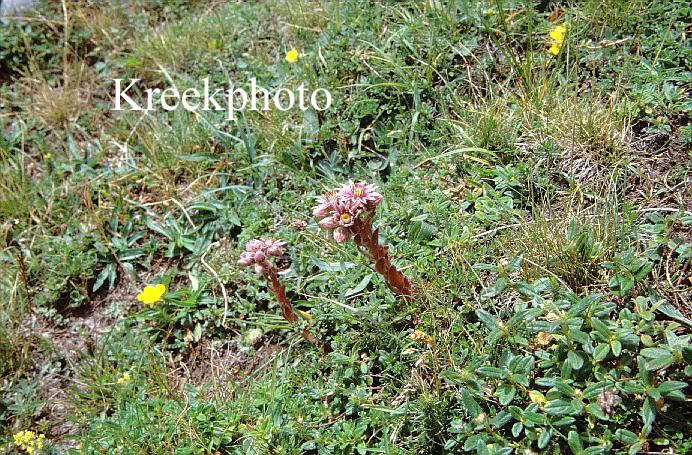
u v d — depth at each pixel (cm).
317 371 89
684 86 98
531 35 107
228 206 105
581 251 86
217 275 100
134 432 87
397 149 104
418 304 89
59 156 119
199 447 86
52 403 98
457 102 104
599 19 107
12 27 132
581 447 75
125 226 108
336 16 117
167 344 99
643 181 93
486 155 99
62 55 131
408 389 85
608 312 79
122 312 103
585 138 96
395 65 107
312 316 92
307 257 98
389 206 98
